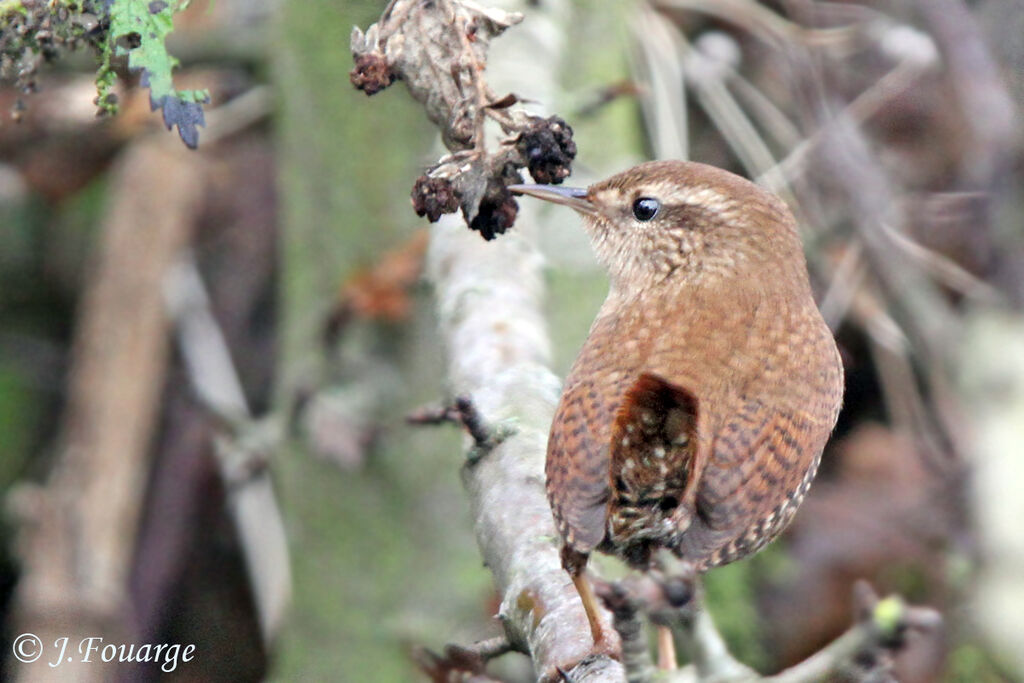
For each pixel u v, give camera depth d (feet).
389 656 35.17
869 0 41.01
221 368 42.06
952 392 38.73
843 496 38.88
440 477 36.01
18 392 44.04
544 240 33.88
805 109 39.78
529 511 21.71
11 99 39.19
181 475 42.34
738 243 24.59
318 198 38.22
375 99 37.37
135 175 42.80
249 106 41.73
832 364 23.57
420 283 32.24
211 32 42.19
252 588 41.47
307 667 36.32
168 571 41.70
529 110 31.01
